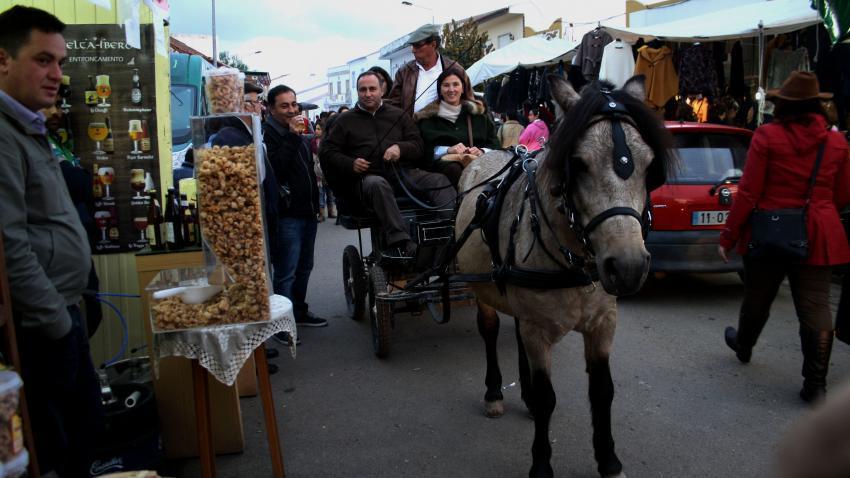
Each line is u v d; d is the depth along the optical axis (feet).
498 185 11.46
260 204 9.17
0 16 8.06
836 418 2.09
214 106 11.09
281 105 17.94
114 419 9.99
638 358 15.96
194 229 11.50
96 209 13.97
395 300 15.76
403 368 16.20
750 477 10.52
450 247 13.53
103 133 13.92
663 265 19.80
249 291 9.22
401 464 11.42
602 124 8.14
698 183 19.70
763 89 25.14
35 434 8.68
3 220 7.56
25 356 8.31
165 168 15.02
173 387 11.49
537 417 10.04
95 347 13.89
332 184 18.06
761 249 12.70
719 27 26.35
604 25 30.58
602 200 7.86
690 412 12.91
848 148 12.53
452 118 17.75
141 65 13.94
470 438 12.30
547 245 9.27
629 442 11.80
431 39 20.08
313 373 16.08
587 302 9.51
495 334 13.37
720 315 19.31
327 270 28.37
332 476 11.09
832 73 23.52
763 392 13.70
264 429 13.06
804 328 12.86
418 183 16.85
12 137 7.81
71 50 13.69
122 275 14.07
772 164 12.62
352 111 17.81
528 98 41.83
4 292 7.09
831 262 12.14
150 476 6.12
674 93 29.40
